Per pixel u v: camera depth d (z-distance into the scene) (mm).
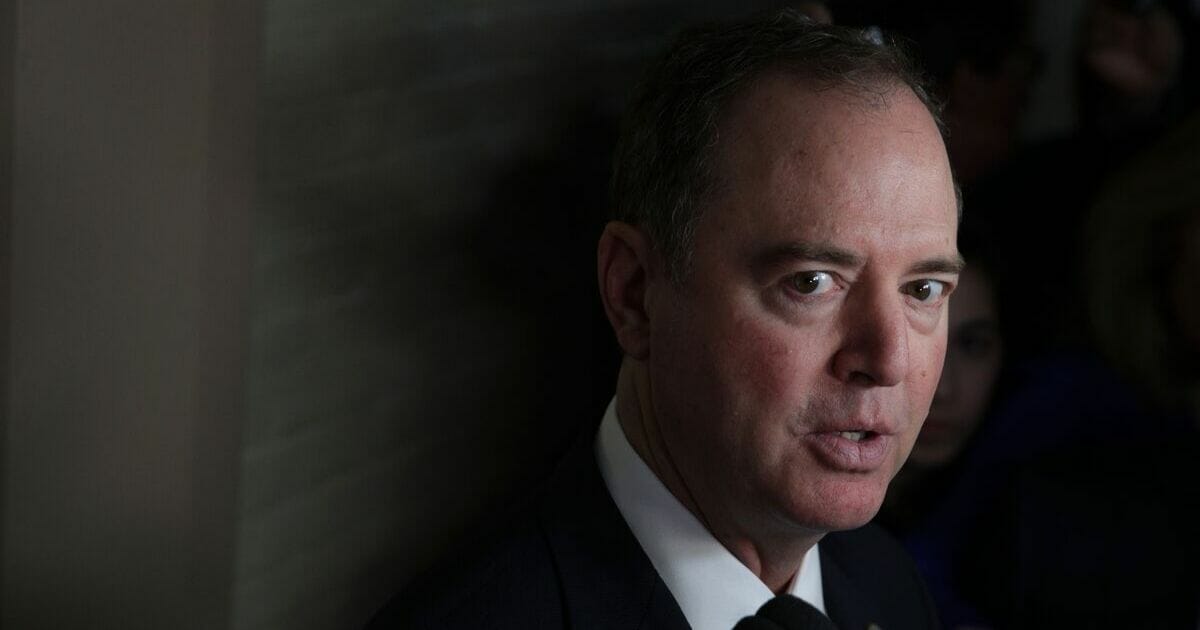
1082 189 1911
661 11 1516
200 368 1166
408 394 1311
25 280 1171
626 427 953
